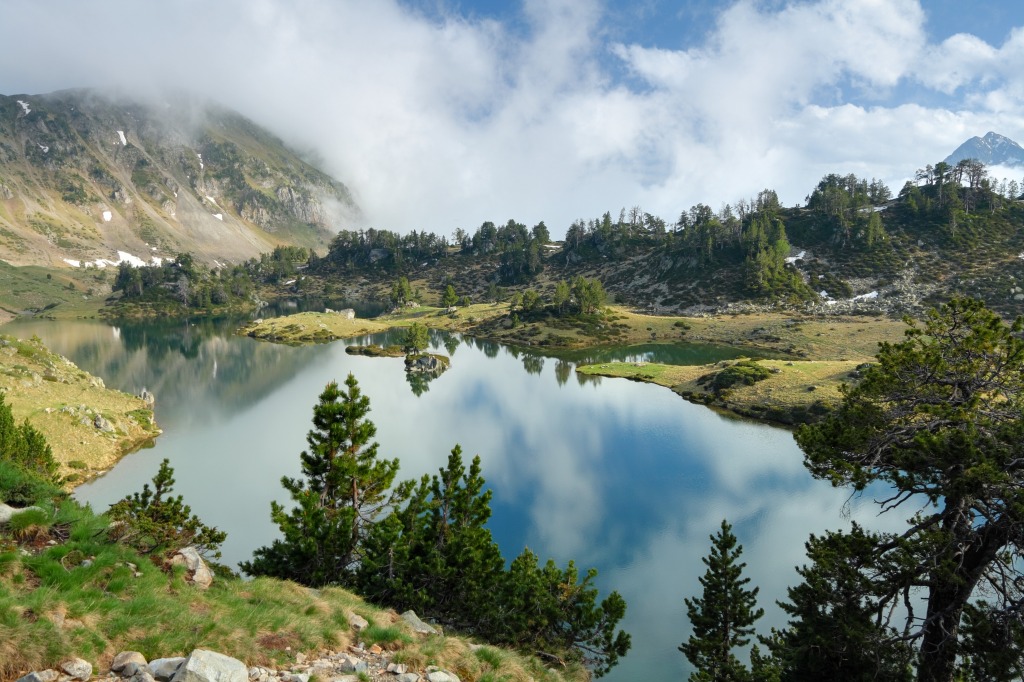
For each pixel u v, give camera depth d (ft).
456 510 87.71
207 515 175.83
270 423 297.12
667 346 569.23
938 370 63.00
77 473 195.11
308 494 79.25
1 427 87.61
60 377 270.05
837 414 68.33
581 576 152.05
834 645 58.85
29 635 30.48
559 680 62.39
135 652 33.58
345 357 522.47
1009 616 53.93
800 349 503.20
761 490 211.82
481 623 76.18
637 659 118.52
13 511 46.80
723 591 101.19
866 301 655.76
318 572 73.92
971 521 56.13
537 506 198.49
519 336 643.45
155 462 220.64
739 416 312.29
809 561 157.48
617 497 206.80
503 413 327.88
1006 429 54.90
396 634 50.37
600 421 308.81
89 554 45.14
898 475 60.29
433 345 617.21
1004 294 590.55
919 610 123.95
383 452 253.44
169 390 370.53
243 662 36.70
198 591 47.75
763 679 74.38
